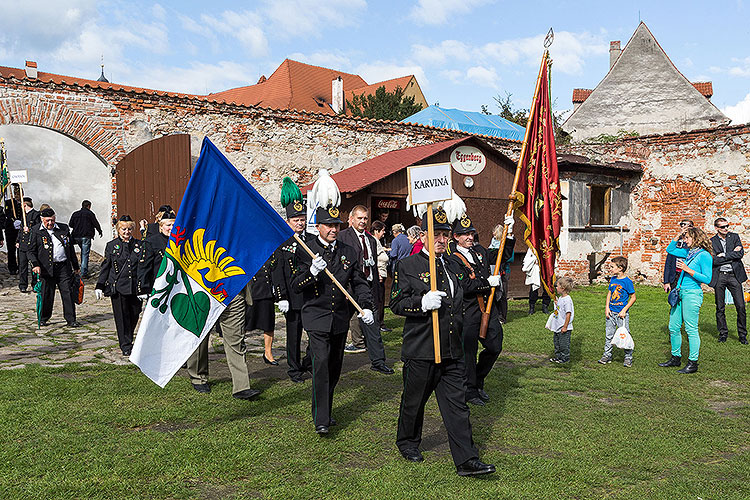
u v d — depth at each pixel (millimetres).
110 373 6664
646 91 28875
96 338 8688
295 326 6523
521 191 6383
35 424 4891
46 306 9531
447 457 4465
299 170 15273
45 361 7199
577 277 17141
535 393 6297
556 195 6668
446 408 4188
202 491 3809
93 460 4188
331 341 5219
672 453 4586
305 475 4055
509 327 10328
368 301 5387
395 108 33688
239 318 5824
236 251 5477
